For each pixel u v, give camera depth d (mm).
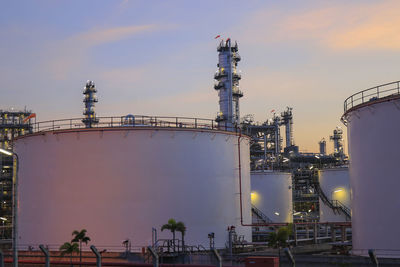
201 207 44906
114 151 43688
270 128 96562
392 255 33344
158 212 43156
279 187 74812
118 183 43219
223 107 73500
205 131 46156
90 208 43188
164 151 44219
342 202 71000
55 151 45031
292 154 91500
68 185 44031
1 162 89500
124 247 42281
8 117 92750
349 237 65062
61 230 43625
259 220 72812
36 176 45844
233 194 47875
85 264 34875
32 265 35875
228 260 35969
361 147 36750
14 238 26250
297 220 86875
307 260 33219
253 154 100812
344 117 41156
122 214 42812
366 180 35969
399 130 33812
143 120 45688
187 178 44625
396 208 33469
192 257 36125
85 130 44219
